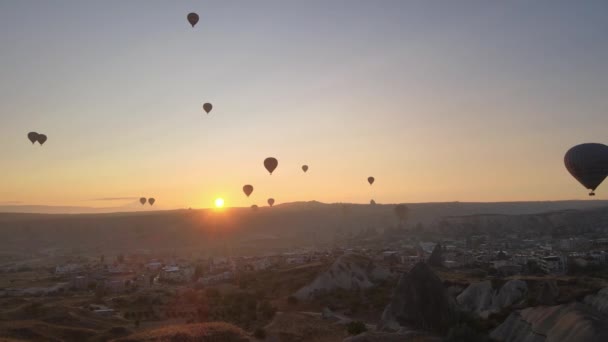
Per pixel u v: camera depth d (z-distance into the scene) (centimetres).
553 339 3969
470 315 5350
